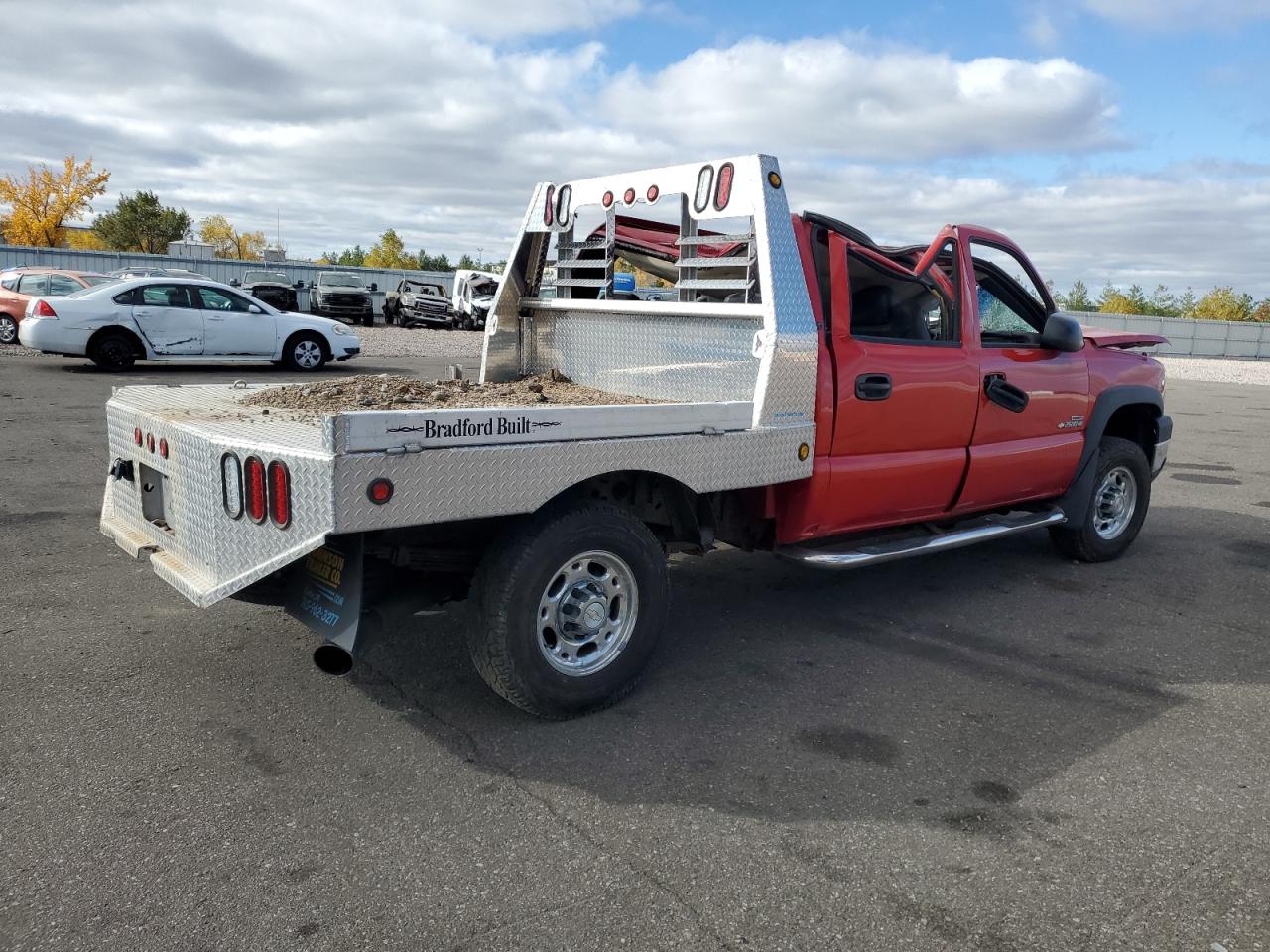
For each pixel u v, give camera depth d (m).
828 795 3.23
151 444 4.00
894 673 4.36
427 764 3.39
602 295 5.15
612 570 3.82
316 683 4.06
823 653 4.61
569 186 5.24
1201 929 2.56
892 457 4.77
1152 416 6.60
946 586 5.79
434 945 2.43
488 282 36.72
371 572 3.52
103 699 3.85
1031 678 4.34
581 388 5.25
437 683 4.09
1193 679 4.37
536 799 3.16
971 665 4.48
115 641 4.49
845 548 4.68
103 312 15.57
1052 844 2.96
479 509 3.26
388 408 4.24
